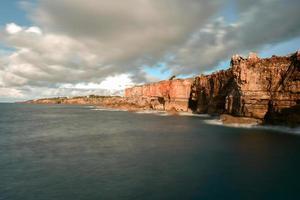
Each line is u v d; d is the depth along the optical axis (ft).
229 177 85.87
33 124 270.05
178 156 114.93
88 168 98.12
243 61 239.50
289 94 200.64
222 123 241.55
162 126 238.07
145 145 142.92
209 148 131.13
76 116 392.06
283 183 80.12
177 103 458.50
